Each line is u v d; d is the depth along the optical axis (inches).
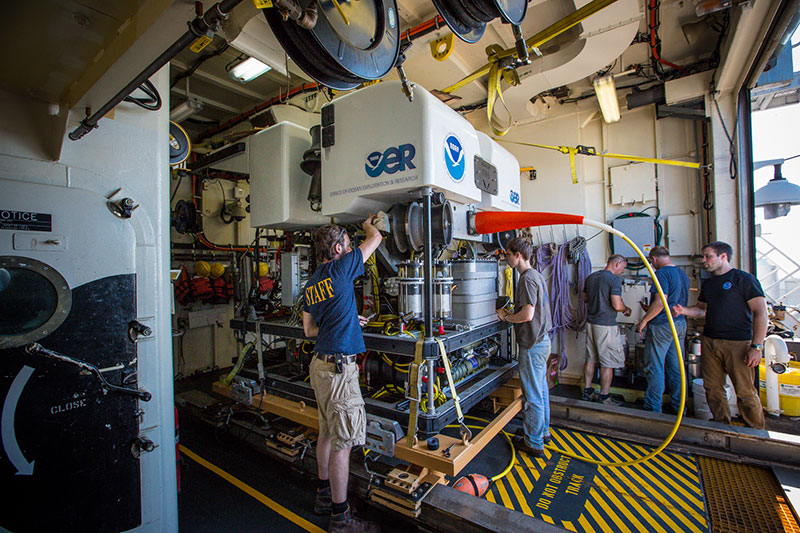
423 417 94.4
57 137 56.2
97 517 59.5
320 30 40.6
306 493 108.1
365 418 90.0
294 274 133.1
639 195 193.8
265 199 125.4
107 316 60.4
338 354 86.4
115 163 63.5
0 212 51.4
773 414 156.1
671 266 154.4
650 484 103.4
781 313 174.9
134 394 62.9
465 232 124.6
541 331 117.5
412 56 146.3
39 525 54.3
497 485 105.3
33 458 53.7
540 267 210.4
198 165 194.5
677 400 161.2
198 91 207.5
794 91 175.5
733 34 129.4
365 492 93.2
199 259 230.8
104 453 60.1
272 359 167.0
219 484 113.1
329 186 107.0
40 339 54.0
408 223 101.1
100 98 52.2
